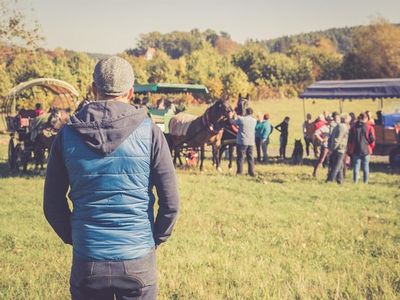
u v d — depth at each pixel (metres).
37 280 6.10
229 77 70.19
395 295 5.73
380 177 18.98
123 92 2.95
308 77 86.19
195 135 18.55
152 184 2.99
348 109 60.16
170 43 176.62
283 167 21.53
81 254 2.87
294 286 5.88
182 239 8.36
